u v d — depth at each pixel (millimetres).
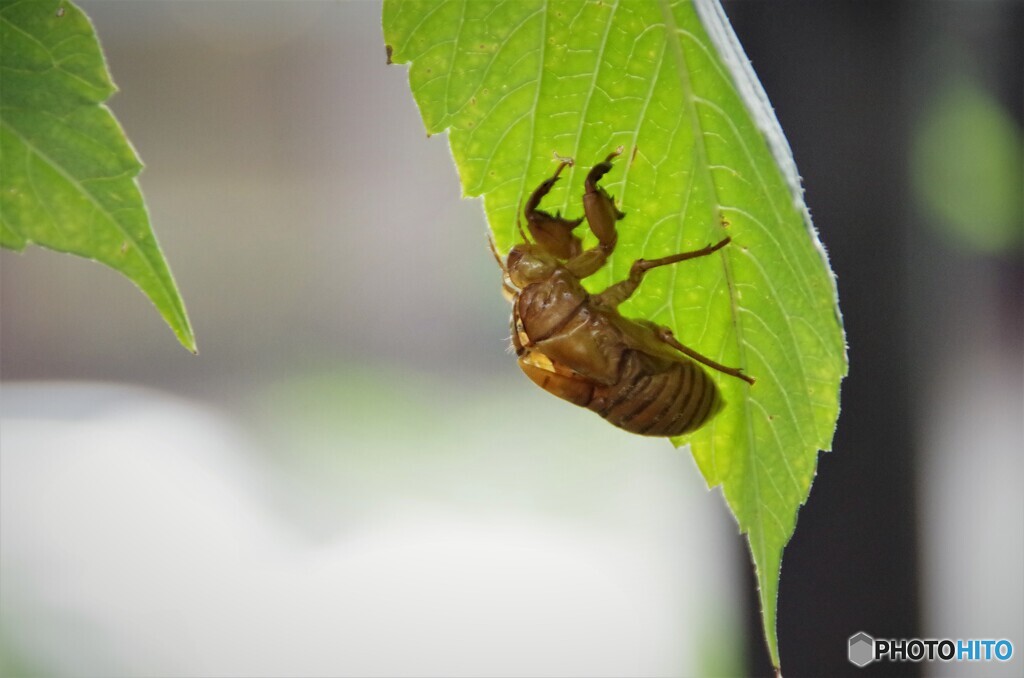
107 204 342
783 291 356
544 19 354
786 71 441
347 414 1157
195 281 1243
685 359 366
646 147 358
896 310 450
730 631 629
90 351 1207
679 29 351
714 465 367
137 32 1048
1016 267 496
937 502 471
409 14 354
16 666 665
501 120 359
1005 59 462
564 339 367
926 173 450
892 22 441
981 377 584
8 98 341
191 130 1149
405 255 1245
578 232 375
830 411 357
